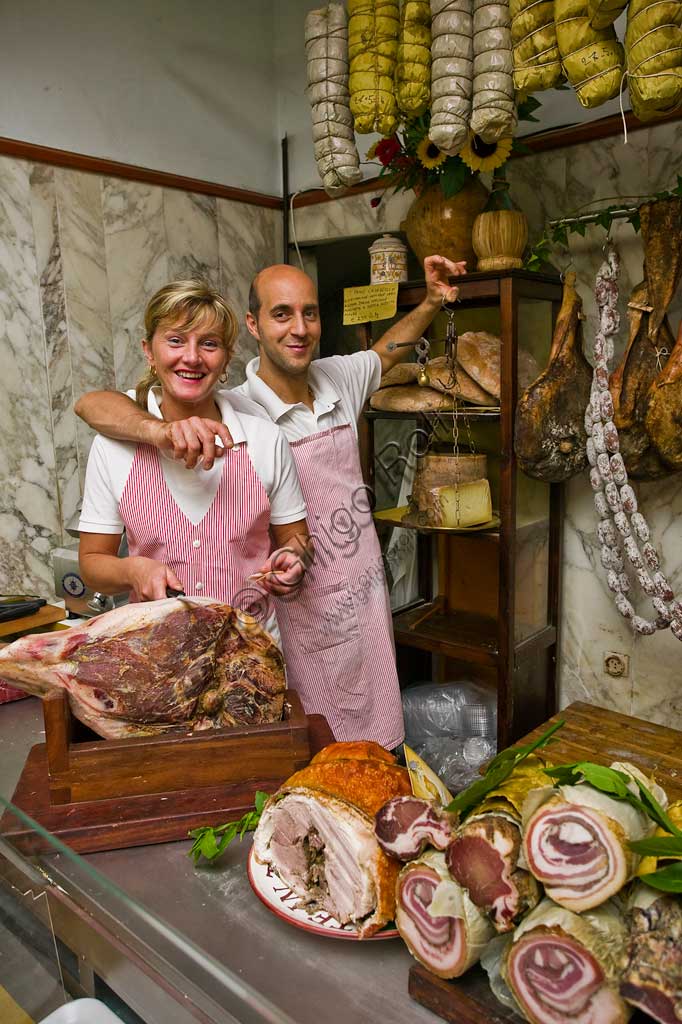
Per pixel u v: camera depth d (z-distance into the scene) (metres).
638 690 2.34
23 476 2.36
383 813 0.70
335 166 1.72
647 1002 0.55
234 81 2.75
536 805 0.62
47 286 2.32
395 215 2.62
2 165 2.17
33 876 0.88
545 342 2.21
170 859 0.89
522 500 2.13
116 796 0.95
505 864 0.62
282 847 0.80
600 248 2.17
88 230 2.39
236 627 1.03
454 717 2.40
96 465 1.37
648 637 2.29
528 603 2.26
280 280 1.63
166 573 1.17
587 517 2.34
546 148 2.21
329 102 1.69
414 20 1.50
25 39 2.18
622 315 2.17
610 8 1.17
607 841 0.58
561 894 0.60
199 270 2.72
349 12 1.61
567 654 2.47
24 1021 0.89
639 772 0.69
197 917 0.79
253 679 1.03
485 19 1.37
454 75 1.42
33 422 2.36
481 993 0.65
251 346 2.96
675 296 1.98
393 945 0.75
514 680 2.19
